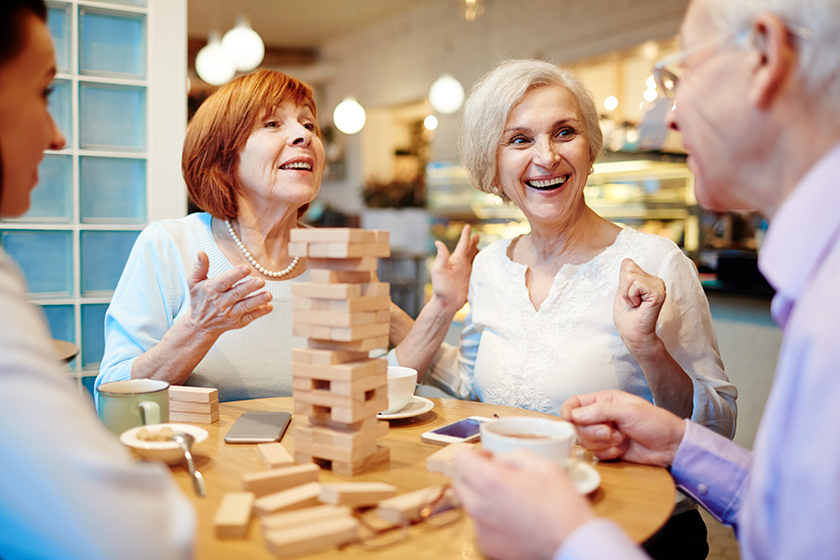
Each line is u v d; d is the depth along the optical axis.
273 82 1.36
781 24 0.50
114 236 2.17
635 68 5.24
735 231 4.28
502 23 6.16
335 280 0.79
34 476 0.42
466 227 1.49
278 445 0.85
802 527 0.43
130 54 2.17
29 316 0.49
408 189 7.84
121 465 0.45
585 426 0.86
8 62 0.53
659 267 1.28
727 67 0.54
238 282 1.03
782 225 0.52
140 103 2.19
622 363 1.27
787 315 0.53
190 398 1.02
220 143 1.35
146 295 1.35
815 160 0.53
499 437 0.72
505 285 1.44
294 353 0.81
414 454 0.89
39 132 0.58
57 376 0.46
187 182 1.42
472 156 1.43
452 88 5.89
